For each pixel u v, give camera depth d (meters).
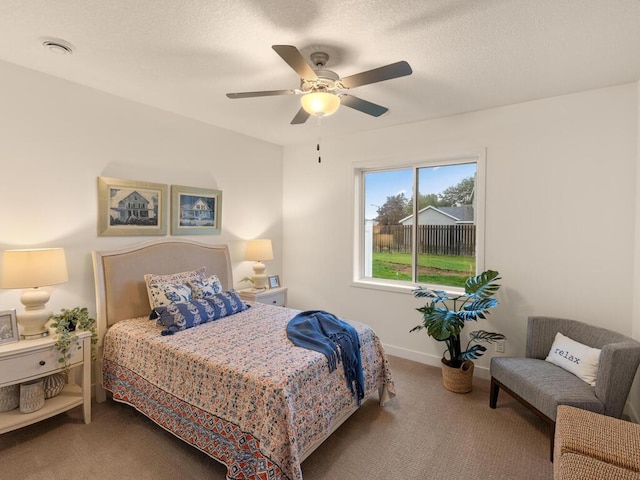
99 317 2.77
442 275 3.65
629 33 1.90
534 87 2.68
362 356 2.57
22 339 2.28
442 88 2.70
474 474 1.98
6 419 2.18
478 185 3.25
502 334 3.15
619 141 2.63
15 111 2.45
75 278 2.78
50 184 2.63
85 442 2.25
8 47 2.16
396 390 2.99
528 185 3.00
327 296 4.33
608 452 1.45
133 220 3.12
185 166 3.55
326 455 2.14
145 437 2.30
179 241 3.44
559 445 1.58
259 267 4.10
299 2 1.67
